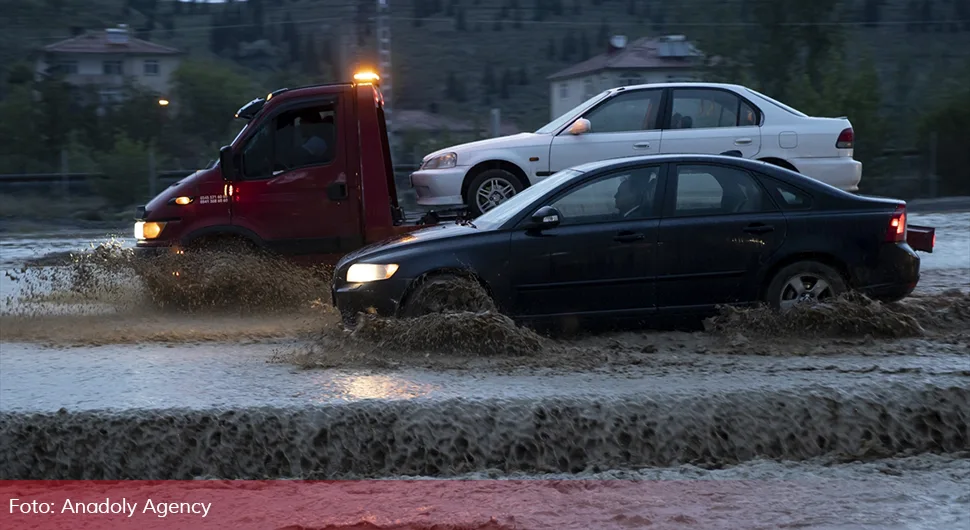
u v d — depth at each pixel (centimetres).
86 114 4994
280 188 1055
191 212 1052
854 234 823
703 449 579
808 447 585
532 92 14175
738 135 1127
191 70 5516
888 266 827
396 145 3906
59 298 1143
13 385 678
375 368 721
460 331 760
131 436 572
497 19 17662
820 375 661
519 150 1166
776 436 586
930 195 3428
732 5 5031
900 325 801
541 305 814
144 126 5097
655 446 578
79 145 4362
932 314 877
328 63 12275
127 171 3047
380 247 844
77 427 573
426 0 18450
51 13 9688
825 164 1123
